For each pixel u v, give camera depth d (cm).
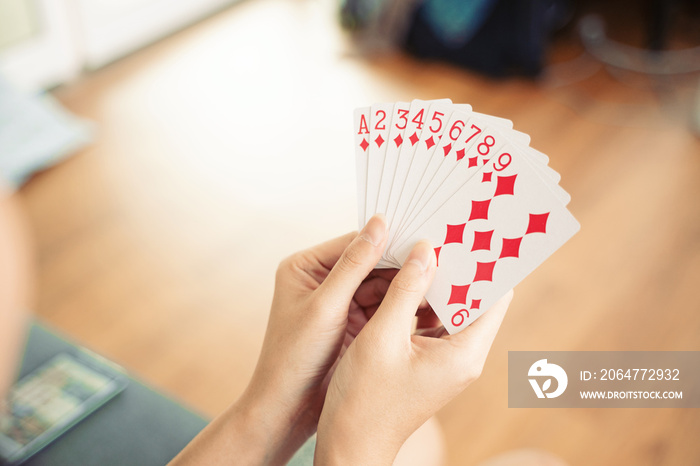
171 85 330
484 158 76
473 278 76
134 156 286
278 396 71
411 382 63
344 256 69
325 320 69
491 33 325
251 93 326
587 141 294
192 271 237
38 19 308
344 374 64
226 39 367
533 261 74
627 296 224
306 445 90
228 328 218
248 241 249
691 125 301
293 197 269
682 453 180
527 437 185
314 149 293
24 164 269
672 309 220
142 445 92
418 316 87
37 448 92
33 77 315
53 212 258
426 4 334
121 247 245
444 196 76
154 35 361
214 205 264
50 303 225
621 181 271
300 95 325
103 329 217
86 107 313
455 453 182
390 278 83
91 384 100
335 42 364
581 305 222
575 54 352
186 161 284
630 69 338
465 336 68
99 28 333
